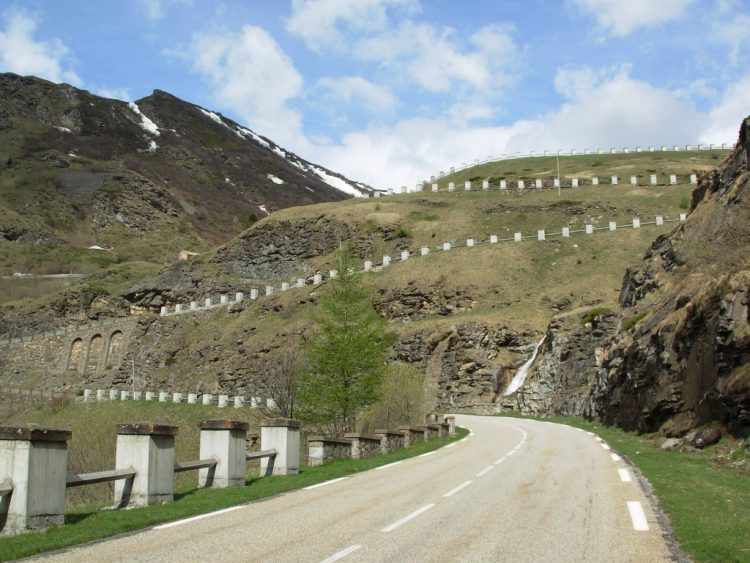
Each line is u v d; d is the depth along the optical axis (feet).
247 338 229.66
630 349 97.09
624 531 32.35
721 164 121.49
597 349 130.72
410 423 119.03
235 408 165.68
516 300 203.82
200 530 33.19
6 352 287.48
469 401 170.50
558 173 307.17
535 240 235.81
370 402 106.22
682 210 257.14
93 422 169.89
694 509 37.52
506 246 234.58
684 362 76.89
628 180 307.37
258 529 33.35
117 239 513.86
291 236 287.07
